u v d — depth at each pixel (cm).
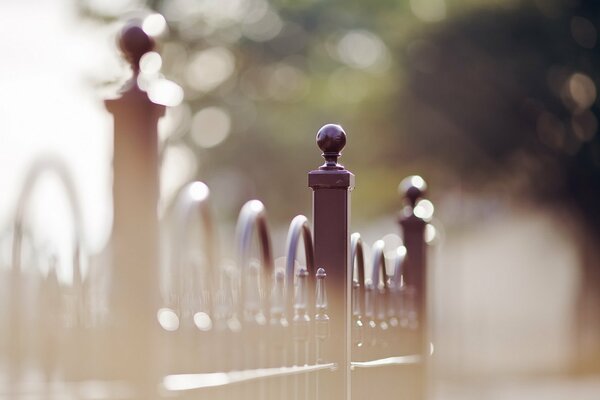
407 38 2784
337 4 3459
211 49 3784
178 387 303
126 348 285
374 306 563
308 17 3691
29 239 281
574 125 2575
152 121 295
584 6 2556
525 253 2698
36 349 278
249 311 375
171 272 314
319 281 462
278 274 411
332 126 495
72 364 281
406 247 727
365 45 3497
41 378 277
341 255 483
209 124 3794
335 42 3550
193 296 330
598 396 1941
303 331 431
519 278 2692
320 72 3528
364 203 3011
